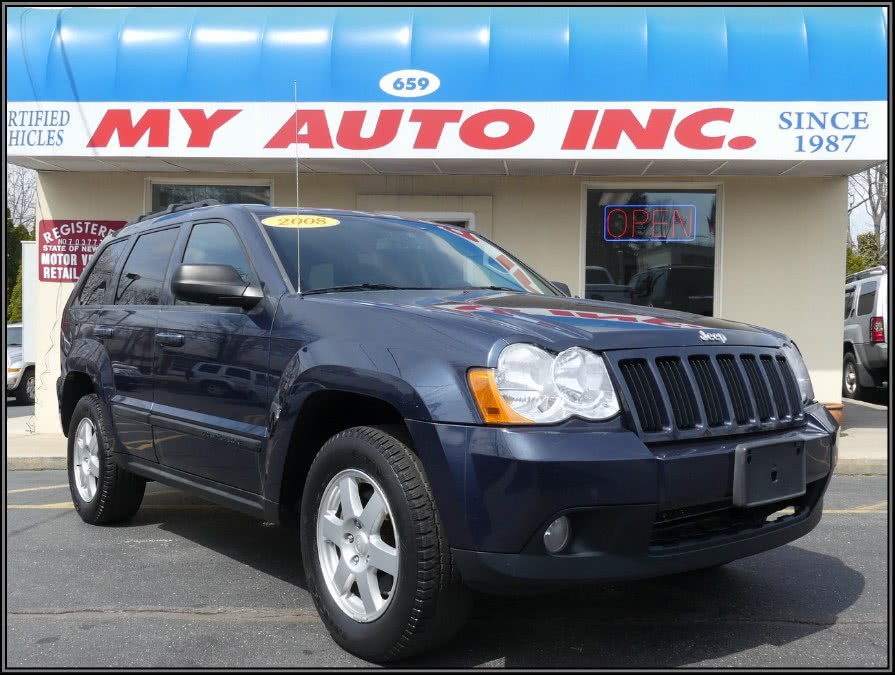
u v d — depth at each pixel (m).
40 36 8.58
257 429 3.45
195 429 3.83
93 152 8.45
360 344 3.01
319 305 3.32
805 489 3.12
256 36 8.41
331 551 3.10
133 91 8.41
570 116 8.09
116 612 3.50
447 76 8.19
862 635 3.21
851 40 8.02
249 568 4.18
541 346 2.68
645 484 2.60
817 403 3.54
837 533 4.95
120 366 4.62
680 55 8.06
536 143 8.12
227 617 3.43
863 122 7.95
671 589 3.78
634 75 8.06
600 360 2.72
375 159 8.35
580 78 8.09
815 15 8.15
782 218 9.12
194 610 3.52
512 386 2.62
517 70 8.15
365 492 3.03
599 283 9.41
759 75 8.01
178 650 3.06
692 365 2.94
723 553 2.83
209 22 8.52
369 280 3.78
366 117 8.25
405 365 2.82
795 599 3.64
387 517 2.88
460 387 2.67
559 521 2.58
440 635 2.77
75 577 4.01
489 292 3.86
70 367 5.17
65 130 8.47
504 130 8.15
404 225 4.39
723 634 3.21
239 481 3.59
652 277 9.39
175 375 4.05
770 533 3.01
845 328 14.42
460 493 2.61
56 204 9.59
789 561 4.28
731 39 8.07
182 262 4.32
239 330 3.62
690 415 2.85
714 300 9.32
